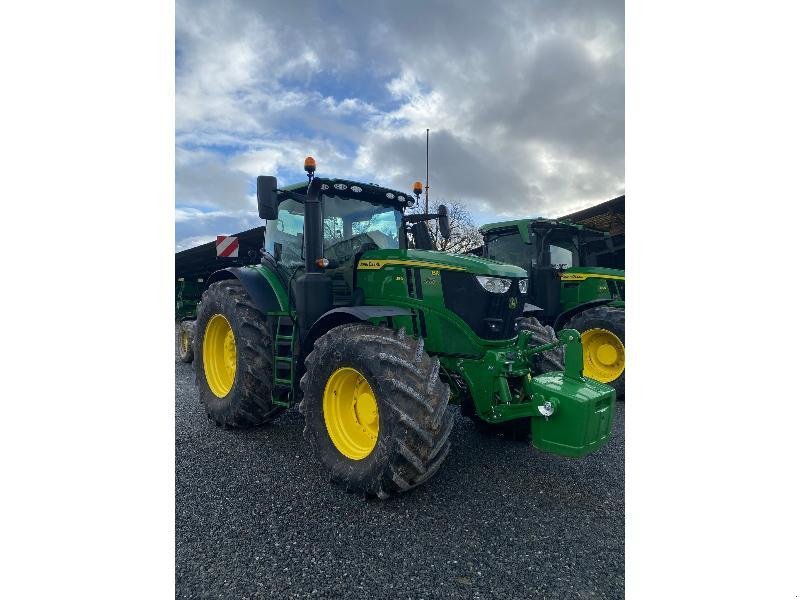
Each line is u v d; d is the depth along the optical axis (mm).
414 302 3543
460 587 2160
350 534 2566
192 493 3014
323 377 3197
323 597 2084
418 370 2805
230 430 4254
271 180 3770
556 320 6668
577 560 2367
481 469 3430
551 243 7031
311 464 3486
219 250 7352
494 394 3203
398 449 2682
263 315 4180
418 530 2613
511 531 2617
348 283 3938
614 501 2969
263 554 2377
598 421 2809
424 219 4520
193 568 2256
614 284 6457
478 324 3342
